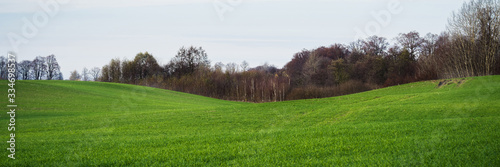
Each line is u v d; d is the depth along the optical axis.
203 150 13.37
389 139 13.98
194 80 86.69
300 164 11.13
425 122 17.95
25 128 22.64
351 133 15.89
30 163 11.79
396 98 33.62
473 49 56.34
